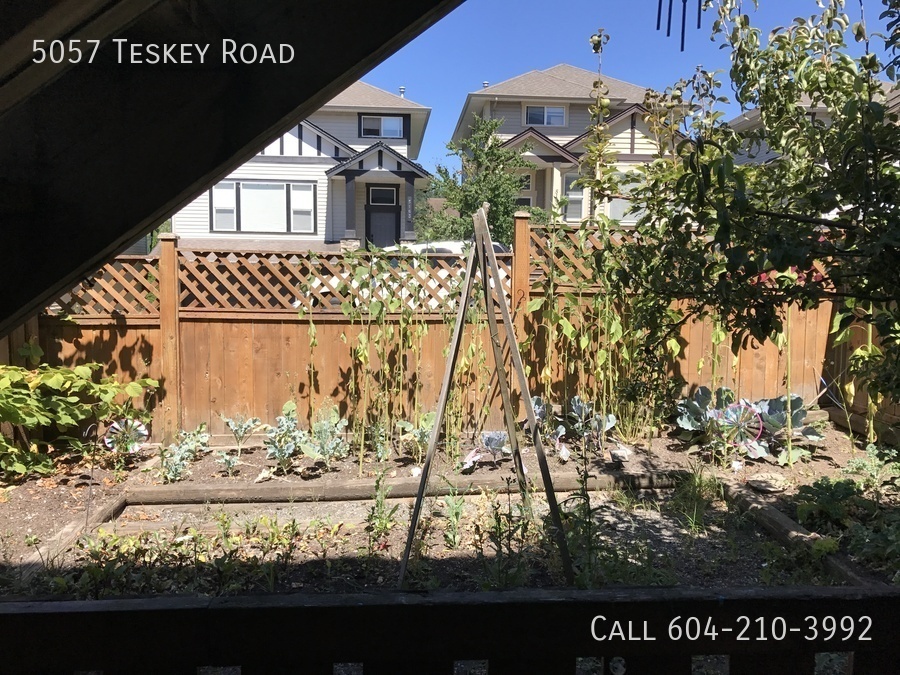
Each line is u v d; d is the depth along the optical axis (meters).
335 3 1.49
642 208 2.52
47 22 1.20
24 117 1.52
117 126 1.55
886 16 1.56
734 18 2.34
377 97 21.08
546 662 1.26
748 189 2.00
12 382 4.10
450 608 1.23
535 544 3.12
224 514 3.42
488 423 5.10
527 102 20.34
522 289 5.00
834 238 1.69
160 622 1.21
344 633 1.22
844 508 3.29
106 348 4.94
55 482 4.19
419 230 20.44
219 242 18.89
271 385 5.07
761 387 5.40
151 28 1.47
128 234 1.63
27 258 1.61
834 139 1.96
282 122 1.57
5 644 1.20
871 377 2.81
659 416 4.55
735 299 1.77
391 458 4.73
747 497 3.76
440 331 5.08
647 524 3.56
